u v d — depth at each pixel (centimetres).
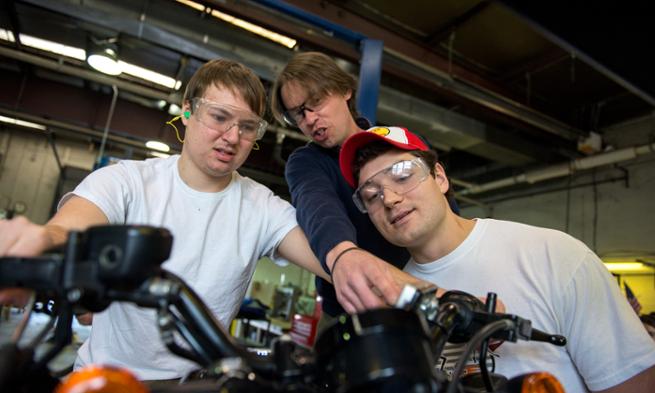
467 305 55
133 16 324
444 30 445
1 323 263
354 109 156
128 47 369
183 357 39
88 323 112
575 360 94
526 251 100
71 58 414
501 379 51
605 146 653
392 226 98
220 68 100
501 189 820
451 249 105
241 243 108
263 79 374
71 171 730
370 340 35
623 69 247
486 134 552
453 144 573
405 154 98
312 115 135
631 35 225
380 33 414
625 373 86
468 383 52
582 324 91
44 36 370
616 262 614
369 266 71
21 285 38
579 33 226
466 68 503
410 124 507
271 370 37
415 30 452
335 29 268
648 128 621
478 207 883
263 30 335
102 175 95
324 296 143
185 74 392
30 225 53
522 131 633
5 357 33
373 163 98
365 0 412
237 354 37
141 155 560
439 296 65
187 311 38
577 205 707
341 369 37
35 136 754
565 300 94
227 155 98
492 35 451
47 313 59
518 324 51
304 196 112
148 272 36
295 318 537
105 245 35
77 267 36
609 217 662
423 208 97
